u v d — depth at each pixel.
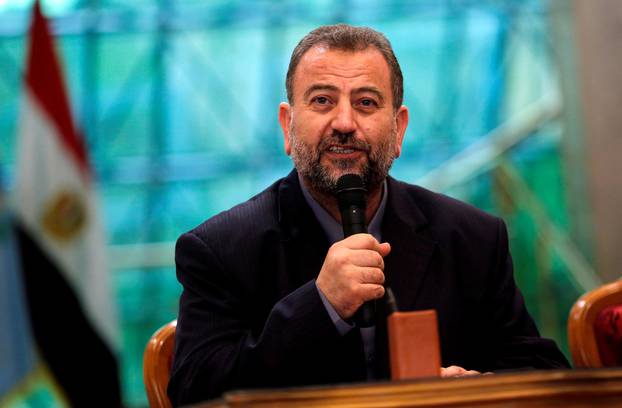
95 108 25.50
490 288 5.36
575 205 16.72
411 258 5.23
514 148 21.77
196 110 25.94
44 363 9.18
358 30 5.10
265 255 5.18
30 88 9.50
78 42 25.14
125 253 25.50
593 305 5.53
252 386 4.58
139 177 25.75
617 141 15.88
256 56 25.94
